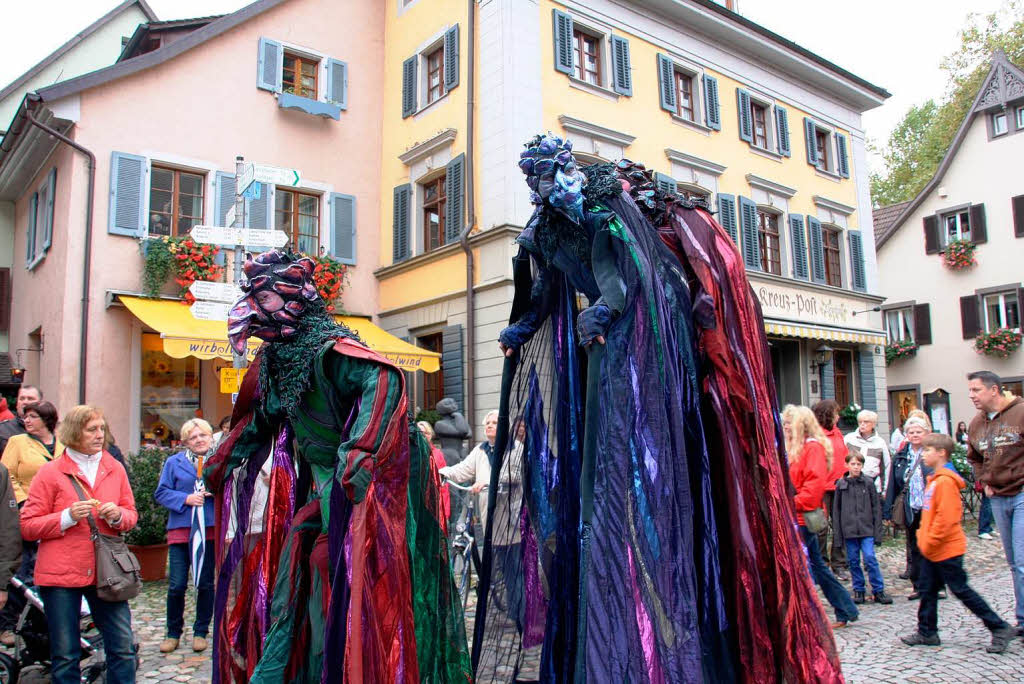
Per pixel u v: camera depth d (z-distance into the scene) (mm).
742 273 2619
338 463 2279
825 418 6895
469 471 6152
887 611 6309
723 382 2453
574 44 13984
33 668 4625
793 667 2207
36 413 6066
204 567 5488
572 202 2422
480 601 2816
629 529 2104
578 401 2869
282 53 14211
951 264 24406
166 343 10398
